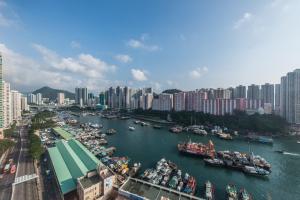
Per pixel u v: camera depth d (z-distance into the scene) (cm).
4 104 18062
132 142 16638
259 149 15088
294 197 7988
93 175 7275
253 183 9156
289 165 11644
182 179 9131
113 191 7006
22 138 15712
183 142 16638
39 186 7394
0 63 15588
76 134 17712
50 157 9631
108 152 12800
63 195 6519
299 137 19025
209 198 7406
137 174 9712
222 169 10806
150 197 6166
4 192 6975
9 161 10056
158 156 12800
